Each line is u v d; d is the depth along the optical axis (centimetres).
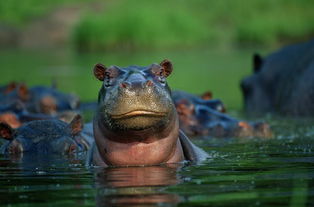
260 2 17288
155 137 2141
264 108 4778
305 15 16250
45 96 4291
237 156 2448
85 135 2909
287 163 2223
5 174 2103
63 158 2512
